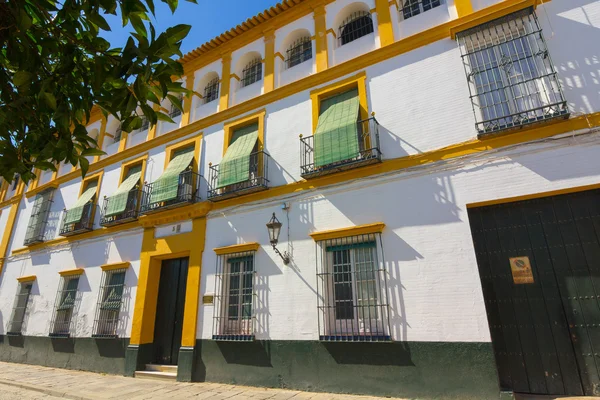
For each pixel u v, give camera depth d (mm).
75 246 12523
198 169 10453
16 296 13703
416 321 6262
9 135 2854
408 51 7922
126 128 2762
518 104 6438
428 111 7289
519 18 6824
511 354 5730
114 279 10977
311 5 9703
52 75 2674
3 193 17625
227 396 6750
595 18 6293
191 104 11602
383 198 7238
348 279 7152
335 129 7781
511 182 6172
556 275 5754
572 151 5891
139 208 11180
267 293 7945
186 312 8906
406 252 6695
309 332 7184
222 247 8828
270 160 9047
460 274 6148
